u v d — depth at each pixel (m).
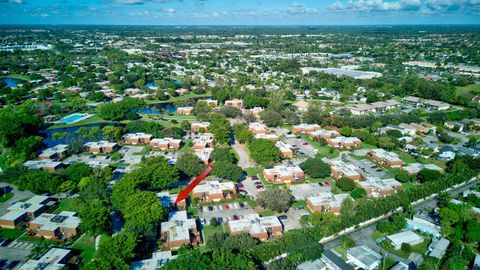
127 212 104.94
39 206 117.69
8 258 94.62
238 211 121.00
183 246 98.00
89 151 174.25
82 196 119.38
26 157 160.12
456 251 95.69
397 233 106.88
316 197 125.56
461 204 116.44
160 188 134.25
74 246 100.50
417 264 94.12
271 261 93.00
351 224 109.50
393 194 126.38
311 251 95.44
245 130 189.00
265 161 154.75
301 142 192.25
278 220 111.38
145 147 181.50
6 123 180.75
